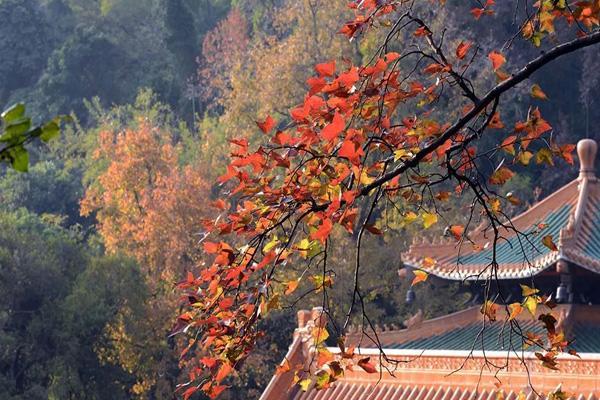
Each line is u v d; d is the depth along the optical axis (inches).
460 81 439.8
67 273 2910.9
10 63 5000.0
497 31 3159.5
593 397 1003.3
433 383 1143.6
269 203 438.3
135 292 2763.3
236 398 2827.3
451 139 471.5
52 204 4001.0
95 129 4259.4
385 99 447.2
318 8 3353.8
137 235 2945.4
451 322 1375.5
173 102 4788.4
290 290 447.8
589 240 1312.7
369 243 2792.8
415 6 2859.3
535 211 1397.6
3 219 2856.8
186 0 5216.5
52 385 2664.9
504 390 1072.8
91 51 4840.1
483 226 1393.9
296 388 1237.1
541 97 451.2
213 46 4461.1
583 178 1373.0
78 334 2723.9
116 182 3061.0
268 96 3302.2
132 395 2893.7
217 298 448.5
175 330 451.8
